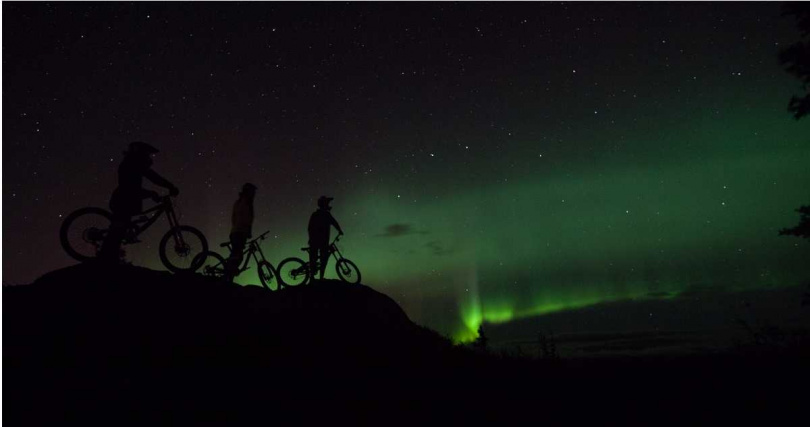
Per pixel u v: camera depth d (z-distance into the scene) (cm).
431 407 615
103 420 492
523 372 849
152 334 753
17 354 616
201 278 962
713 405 618
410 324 1227
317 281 1198
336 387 667
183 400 562
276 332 894
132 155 855
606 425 556
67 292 775
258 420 537
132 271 874
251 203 1102
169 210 938
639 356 1141
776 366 800
